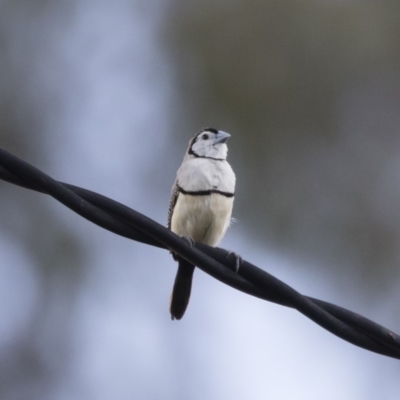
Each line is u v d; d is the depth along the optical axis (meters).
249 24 17.73
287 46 17.73
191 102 17.81
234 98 17.59
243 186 17.16
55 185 7.24
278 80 17.62
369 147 17.78
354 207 17.22
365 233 17.06
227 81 17.62
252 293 7.58
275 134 17.52
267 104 17.58
